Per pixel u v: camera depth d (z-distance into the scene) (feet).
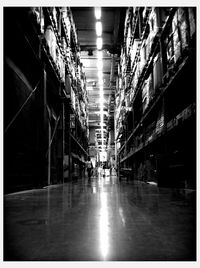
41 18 20.22
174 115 18.39
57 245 4.05
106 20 54.65
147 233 4.76
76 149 55.21
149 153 29.55
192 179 14.88
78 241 4.27
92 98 99.09
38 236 4.64
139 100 35.73
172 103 18.67
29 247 3.97
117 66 70.95
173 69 15.37
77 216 6.75
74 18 53.62
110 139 114.93
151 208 8.02
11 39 16.21
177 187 17.51
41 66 20.13
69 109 37.78
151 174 26.66
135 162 40.24
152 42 21.17
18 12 15.70
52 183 27.09
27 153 18.28
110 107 98.43
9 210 7.98
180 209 7.75
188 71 14.75
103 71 77.82
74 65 49.21
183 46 14.02
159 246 3.94
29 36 18.76
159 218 6.28
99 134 152.05
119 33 56.44
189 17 12.97
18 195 13.39
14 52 16.85
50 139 26.96
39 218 6.52
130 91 40.34
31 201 10.52
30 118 19.51
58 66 29.22
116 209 7.93
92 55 65.16
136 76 33.06
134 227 5.29
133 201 10.02
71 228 5.28
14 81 16.14
